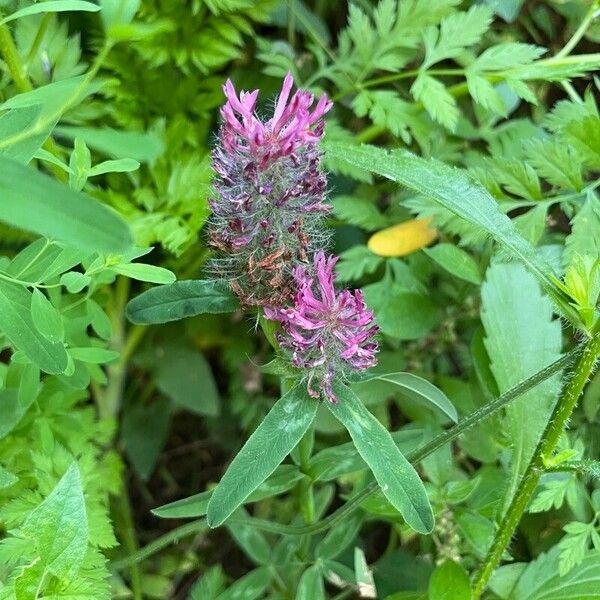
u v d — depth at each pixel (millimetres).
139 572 346
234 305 218
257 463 196
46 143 270
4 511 242
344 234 352
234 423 391
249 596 282
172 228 295
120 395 359
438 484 263
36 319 199
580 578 253
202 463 406
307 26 327
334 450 252
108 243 135
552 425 219
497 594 263
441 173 218
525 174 283
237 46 352
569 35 342
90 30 310
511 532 241
